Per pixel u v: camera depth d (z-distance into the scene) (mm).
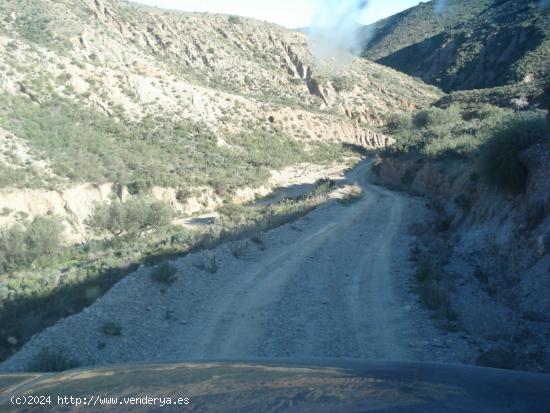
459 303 11828
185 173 62000
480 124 47031
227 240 20141
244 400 2543
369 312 11648
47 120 59188
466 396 2584
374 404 2449
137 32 128625
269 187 68625
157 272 13258
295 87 124250
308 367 3248
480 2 128625
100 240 39750
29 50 72500
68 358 8789
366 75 127312
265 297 13062
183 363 3545
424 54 132875
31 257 31641
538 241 14336
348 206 34406
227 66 127188
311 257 18016
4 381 3549
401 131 102188
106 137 64062
